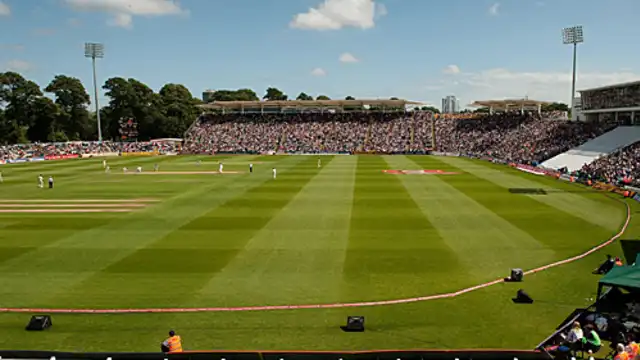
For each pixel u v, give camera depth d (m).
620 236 25.11
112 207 33.44
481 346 13.20
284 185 44.47
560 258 21.34
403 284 18.19
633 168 48.22
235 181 47.69
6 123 110.75
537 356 11.19
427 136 95.56
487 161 72.06
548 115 99.50
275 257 21.58
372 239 24.58
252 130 105.12
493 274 19.25
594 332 12.68
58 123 119.56
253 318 15.22
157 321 15.02
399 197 37.25
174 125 134.12
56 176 53.41
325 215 30.44
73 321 15.03
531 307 15.94
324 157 82.38
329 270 19.80
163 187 43.44
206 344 13.46
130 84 128.25
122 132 118.94
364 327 14.54
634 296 15.94
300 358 11.17
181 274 19.33
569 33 83.25
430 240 24.31
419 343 13.42
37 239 24.78
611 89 70.38
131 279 18.77
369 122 104.12
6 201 36.12
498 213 30.91
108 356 10.85
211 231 26.36
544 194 38.78
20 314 15.57
